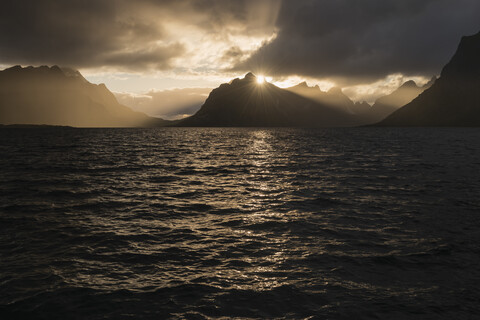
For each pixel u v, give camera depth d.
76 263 9.47
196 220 14.17
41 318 6.68
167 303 7.24
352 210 15.81
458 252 10.33
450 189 21.06
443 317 6.72
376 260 9.71
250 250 10.55
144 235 12.08
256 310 6.96
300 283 8.21
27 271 8.90
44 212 15.35
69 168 31.80
